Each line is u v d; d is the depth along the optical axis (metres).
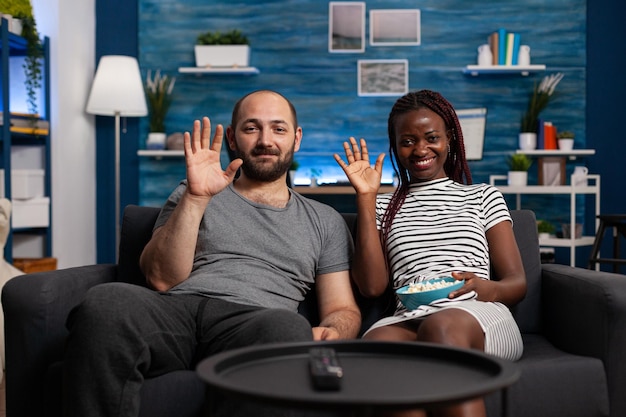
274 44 4.93
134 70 4.61
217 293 1.81
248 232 1.90
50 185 4.36
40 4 4.42
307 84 4.93
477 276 1.80
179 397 1.55
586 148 4.82
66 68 4.54
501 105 4.85
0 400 2.63
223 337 1.70
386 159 4.88
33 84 4.17
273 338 1.54
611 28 4.79
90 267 2.02
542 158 4.54
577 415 1.66
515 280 1.86
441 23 4.88
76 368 1.47
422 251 1.92
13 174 4.11
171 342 1.62
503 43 4.70
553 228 4.51
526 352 1.82
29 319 1.71
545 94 4.71
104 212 5.02
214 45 4.79
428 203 2.00
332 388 1.01
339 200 4.91
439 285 1.78
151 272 1.83
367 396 0.95
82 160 4.79
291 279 1.90
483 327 1.63
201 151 1.79
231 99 4.96
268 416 1.51
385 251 2.01
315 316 2.00
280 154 1.95
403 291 1.80
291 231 1.92
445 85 4.88
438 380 1.07
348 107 4.92
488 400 1.58
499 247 1.92
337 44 4.91
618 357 1.70
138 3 4.98
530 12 4.83
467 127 4.82
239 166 1.83
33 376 1.71
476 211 1.96
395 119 2.06
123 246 2.09
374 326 1.82
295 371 1.12
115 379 1.47
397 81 4.89
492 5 4.85
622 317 1.70
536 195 4.86
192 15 4.96
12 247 4.09
